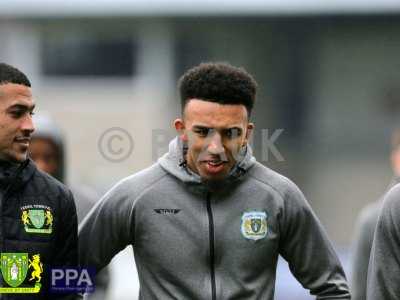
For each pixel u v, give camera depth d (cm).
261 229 1204
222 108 1148
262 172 1230
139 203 1209
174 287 1200
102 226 1223
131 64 4859
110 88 4856
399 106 4862
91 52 4872
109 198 1220
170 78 4847
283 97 4850
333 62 4853
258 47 4809
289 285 2639
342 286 1238
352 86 4878
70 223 1180
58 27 4844
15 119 1138
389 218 1241
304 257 1234
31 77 4869
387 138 4862
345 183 4866
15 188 1141
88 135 4778
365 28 4819
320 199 4878
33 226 1146
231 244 1200
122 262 2658
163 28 4806
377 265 1254
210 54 4819
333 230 4866
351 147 4881
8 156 1145
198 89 1152
